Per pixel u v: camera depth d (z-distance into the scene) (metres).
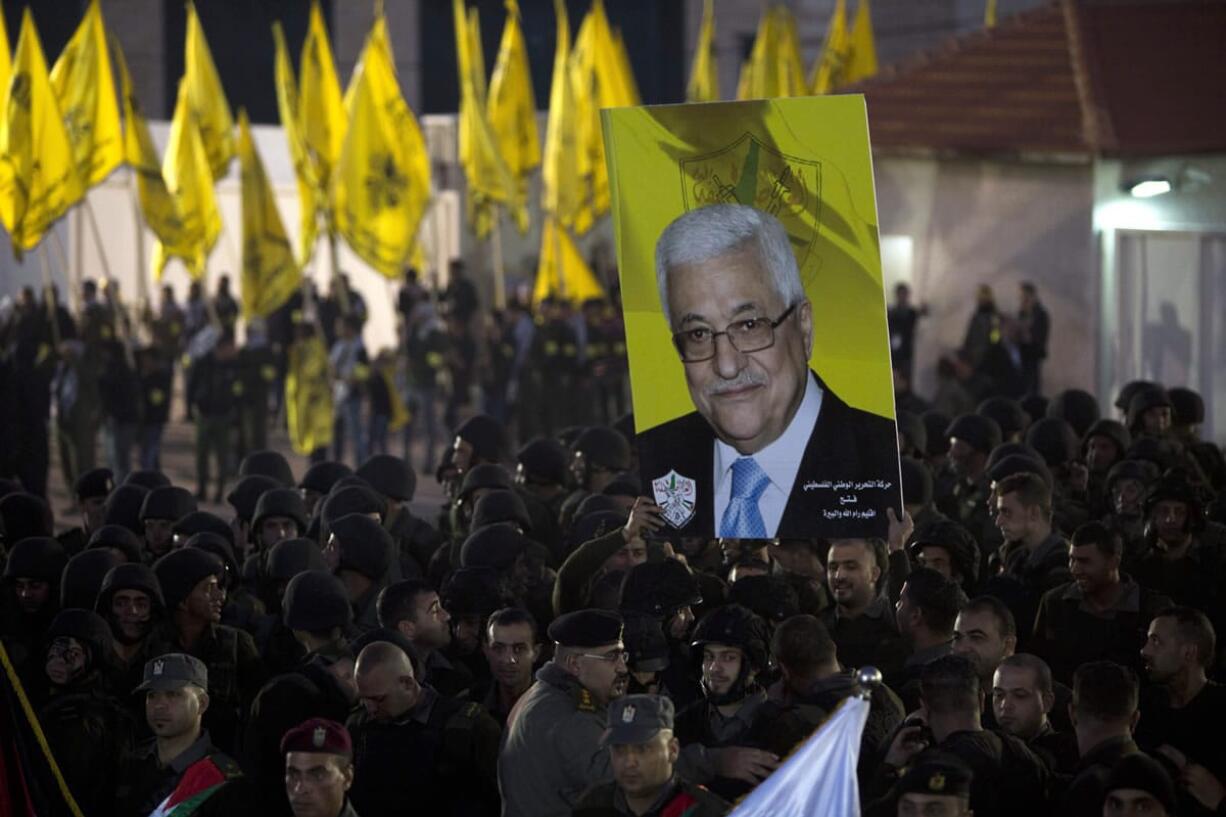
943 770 13.94
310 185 55.62
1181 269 49.75
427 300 62.81
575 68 59.06
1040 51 53.72
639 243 16.28
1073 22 53.50
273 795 17.61
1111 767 14.50
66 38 89.62
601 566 20.02
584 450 28.61
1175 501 22.38
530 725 16.22
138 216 64.00
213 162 57.16
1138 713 16.94
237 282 70.88
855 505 16.20
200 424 51.12
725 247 16.09
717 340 16.25
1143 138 49.69
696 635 16.94
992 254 52.28
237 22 92.62
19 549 22.89
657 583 18.73
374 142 51.75
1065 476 28.62
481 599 20.41
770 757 15.42
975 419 28.97
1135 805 14.07
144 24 90.31
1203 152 49.22
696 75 62.03
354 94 51.72
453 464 29.52
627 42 91.25
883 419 16.12
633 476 26.95
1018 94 52.62
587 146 58.38
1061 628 20.61
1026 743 16.36
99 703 18.16
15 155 45.75
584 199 58.44
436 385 56.97
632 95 58.75
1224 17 52.78
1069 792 14.77
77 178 46.50
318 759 14.97
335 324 65.00
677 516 16.58
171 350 58.94
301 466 58.81
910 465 25.06
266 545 25.48
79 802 17.73
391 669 17.19
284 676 17.89
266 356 51.84
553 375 57.19
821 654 16.61
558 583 20.06
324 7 93.00
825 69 62.62
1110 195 50.47
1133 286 50.62
